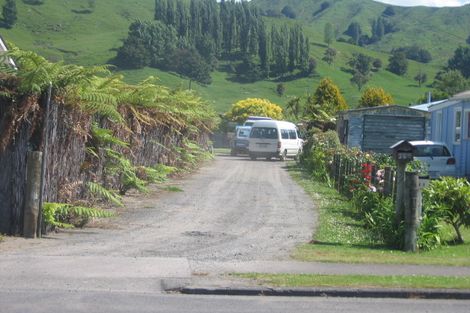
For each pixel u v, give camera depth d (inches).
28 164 444.8
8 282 340.8
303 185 917.8
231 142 2052.2
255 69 3902.6
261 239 486.9
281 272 381.7
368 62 4357.8
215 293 340.8
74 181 503.2
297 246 464.1
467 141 1031.6
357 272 388.8
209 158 1348.4
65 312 296.8
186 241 467.8
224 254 427.2
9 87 434.3
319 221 584.4
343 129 1347.2
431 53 6648.6
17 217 450.9
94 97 470.6
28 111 436.5
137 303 317.1
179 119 903.7
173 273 370.3
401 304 338.0
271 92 3617.1
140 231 501.4
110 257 403.2
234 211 630.5
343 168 821.2
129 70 2760.8
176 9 3850.9
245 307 320.2
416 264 416.8
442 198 510.9
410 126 1258.6
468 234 565.3
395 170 575.8
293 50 4069.9
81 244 439.5
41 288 333.4
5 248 414.0
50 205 454.0
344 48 5246.1
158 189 782.5
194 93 1123.3
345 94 3688.5
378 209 530.3
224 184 896.9
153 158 791.1
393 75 4589.1
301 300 337.7
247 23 4094.5
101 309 304.2
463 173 1035.9
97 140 548.7
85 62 2706.7
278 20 6003.9
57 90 450.9
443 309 330.0
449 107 1119.0
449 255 455.2
